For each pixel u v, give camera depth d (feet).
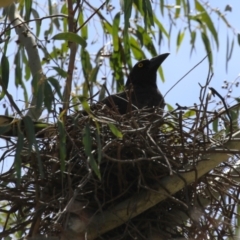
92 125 33.81
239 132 33.94
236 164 35.45
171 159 33.01
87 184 33.60
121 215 33.37
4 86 31.30
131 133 32.99
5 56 35.04
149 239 33.40
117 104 40.60
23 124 32.01
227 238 35.47
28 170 34.01
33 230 31.60
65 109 31.01
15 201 33.42
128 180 33.91
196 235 33.94
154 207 34.19
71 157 33.50
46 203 31.73
